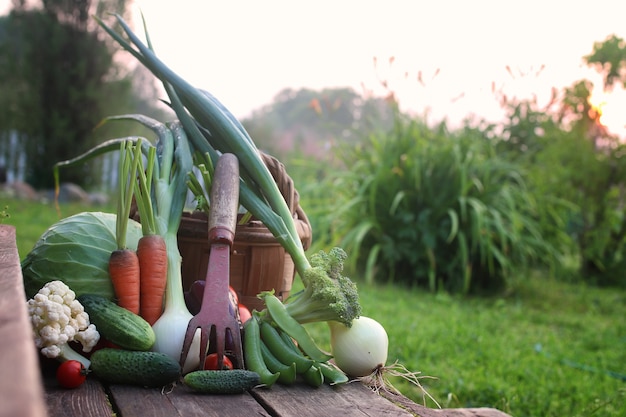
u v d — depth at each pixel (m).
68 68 11.05
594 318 5.30
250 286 2.00
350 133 8.95
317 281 1.60
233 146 1.93
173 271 1.67
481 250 5.96
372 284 6.00
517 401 2.91
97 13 11.20
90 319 1.53
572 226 7.80
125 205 1.63
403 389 3.06
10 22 11.20
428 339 3.97
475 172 6.30
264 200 1.94
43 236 1.74
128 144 1.71
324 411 1.37
